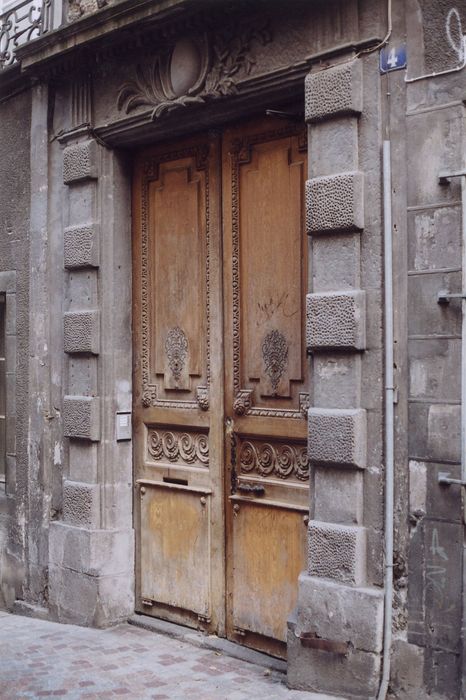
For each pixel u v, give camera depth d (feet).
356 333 16.08
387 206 15.83
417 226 15.52
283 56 17.62
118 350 21.63
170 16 18.85
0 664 18.69
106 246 21.57
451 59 15.20
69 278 22.30
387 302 15.79
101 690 17.12
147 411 21.53
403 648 15.58
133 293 21.88
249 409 19.01
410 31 15.70
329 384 16.63
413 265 15.57
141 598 21.62
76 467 22.07
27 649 19.67
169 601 20.85
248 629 18.94
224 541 19.58
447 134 15.20
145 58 20.33
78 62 21.65
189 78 19.20
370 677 15.78
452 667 14.98
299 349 17.99
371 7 16.20
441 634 15.14
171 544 20.84
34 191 23.38
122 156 21.84
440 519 15.20
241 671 18.04
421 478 15.46
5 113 24.76
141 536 21.67
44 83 23.03
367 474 16.21
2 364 25.81
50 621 22.35
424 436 15.40
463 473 14.82
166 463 21.13
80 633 20.83
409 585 15.58
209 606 19.83
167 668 18.30
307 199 16.88
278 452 18.51
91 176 21.58
